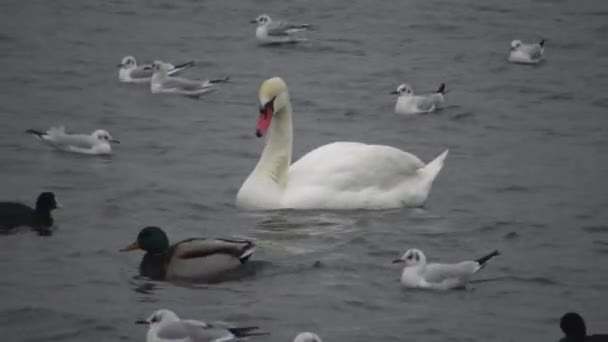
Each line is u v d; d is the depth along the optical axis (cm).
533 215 2375
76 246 2123
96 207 2359
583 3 4550
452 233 2244
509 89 3488
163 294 1897
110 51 3812
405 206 2398
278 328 1767
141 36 4006
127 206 2375
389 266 2055
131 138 2928
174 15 4303
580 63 3794
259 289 1923
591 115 3219
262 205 2348
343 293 1916
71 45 3847
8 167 2639
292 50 3897
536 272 2042
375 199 2370
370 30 4153
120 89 3409
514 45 3766
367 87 3488
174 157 2766
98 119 3091
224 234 2211
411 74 3628
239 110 3241
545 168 2730
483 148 2914
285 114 2392
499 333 1778
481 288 1966
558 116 3212
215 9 4406
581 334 1705
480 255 2133
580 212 2397
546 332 1786
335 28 4172
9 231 2192
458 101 3353
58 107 3188
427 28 4184
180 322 1672
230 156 2789
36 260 2048
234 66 3703
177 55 3806
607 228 2302
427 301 1898
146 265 1988
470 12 4406
